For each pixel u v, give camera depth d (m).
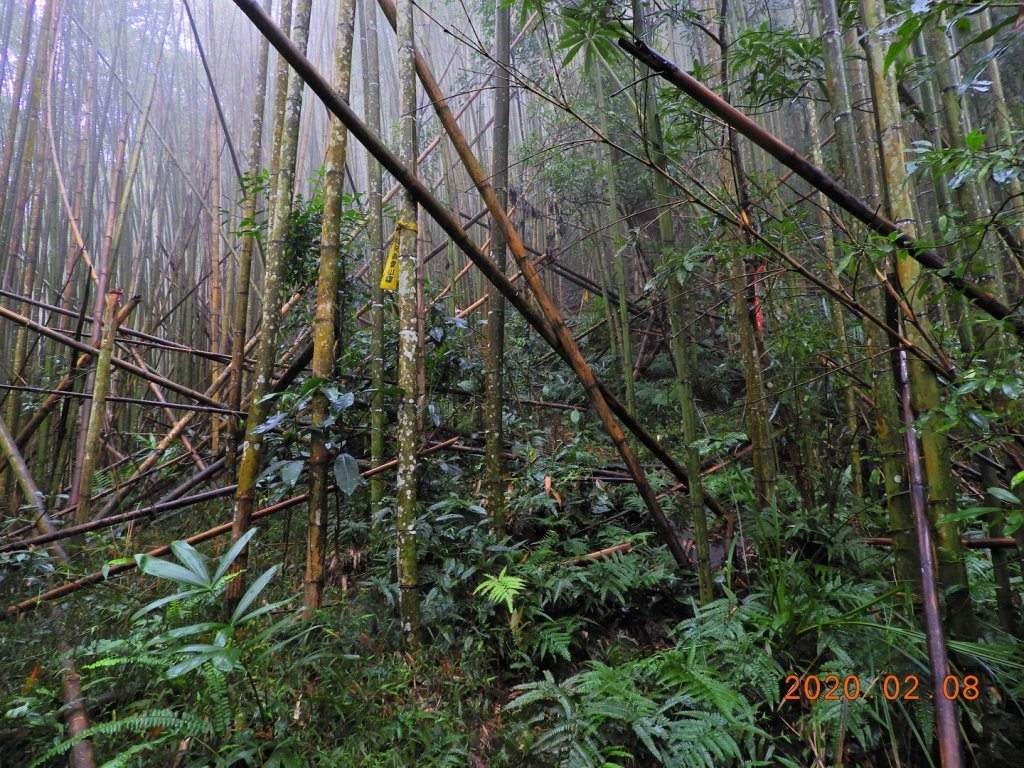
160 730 1.44
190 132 6.82
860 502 2.31
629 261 5.38
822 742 1.45
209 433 4.36
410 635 1.90
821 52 1.93
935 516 1.48
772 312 2.40
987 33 1.09
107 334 3.01
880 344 1.59
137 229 6.38
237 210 5.86
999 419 1.36
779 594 1.80
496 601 1.97
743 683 1.63
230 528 2.56
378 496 2.64
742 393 4.44
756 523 2.14
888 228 1.39
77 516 2.89
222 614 1.92
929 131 2.05
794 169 1.40
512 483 2.94
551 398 4.76
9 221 4.74
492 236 2.44
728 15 3.25
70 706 1.52
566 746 1.46
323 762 1.37
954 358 1.47
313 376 2.06
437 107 1.97
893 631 1.53
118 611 2.07
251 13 1.51
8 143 4.43
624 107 4.13
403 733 1.52
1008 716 1.43
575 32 1.69
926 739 1.39
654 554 2.35
